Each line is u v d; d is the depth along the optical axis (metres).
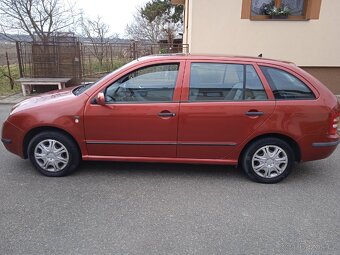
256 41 8.56
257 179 3.77
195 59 3.66
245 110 3.57
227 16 8.34
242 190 3.57
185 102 3.60
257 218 2.99
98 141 3.72
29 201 3.21
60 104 3.67
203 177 3.91
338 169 4.27
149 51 11.69
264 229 2.82
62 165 3.81
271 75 3.64
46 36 11.65
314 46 8.62
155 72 3.65
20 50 9.92
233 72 3.64
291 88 3.64
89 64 12.00
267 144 3.68
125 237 2.65
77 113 3.63
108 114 3.61
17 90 10.20
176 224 2.86
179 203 3.24
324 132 3.64
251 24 8.42
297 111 3.58
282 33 8.52
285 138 3.70
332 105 3.63
